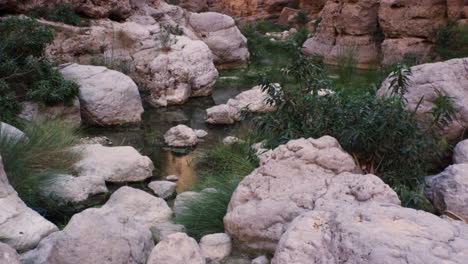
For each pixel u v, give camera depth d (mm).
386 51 16656
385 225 3059
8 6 12570
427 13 15859
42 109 8969
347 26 18422
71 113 9336
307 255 3129
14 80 9227
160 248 3549
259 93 11180
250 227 4000
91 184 6328
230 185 5227
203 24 18078
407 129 4836
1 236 4055
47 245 3680
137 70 12625
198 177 7082
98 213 3766
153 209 5367
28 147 6293
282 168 4297
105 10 14648
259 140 7727
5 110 8297
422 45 16031
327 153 4309
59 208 5773
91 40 13078
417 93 6164
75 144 7625
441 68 6242
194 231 4625
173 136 8844
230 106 10648
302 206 3926
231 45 17750
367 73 13438
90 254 3434
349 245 2943
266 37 22672
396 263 2713
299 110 5473
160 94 12195
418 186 4848
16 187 5438
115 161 7039
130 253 3639
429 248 2781
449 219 3613
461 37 14297
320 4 33969
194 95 13078
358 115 4871
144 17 16656
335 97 5254
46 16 13109
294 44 5711
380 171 5004
